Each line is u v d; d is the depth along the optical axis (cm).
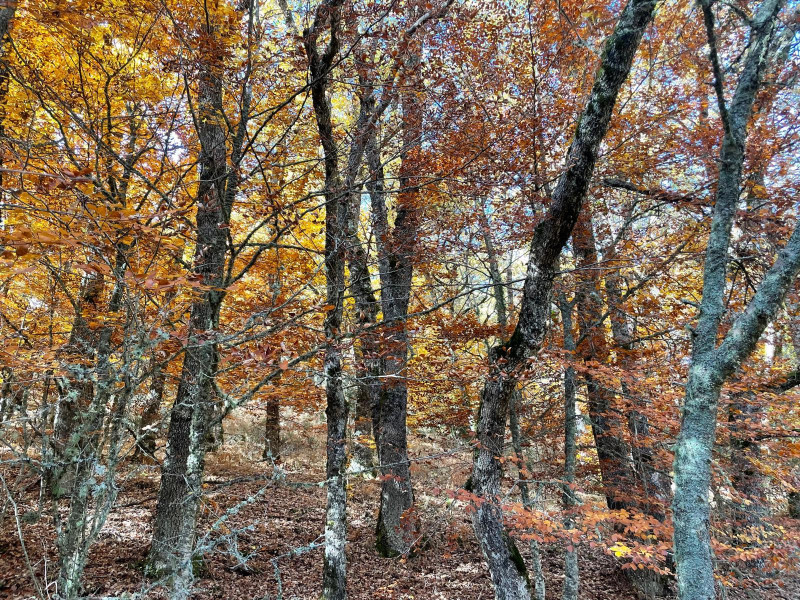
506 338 852
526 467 737
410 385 867
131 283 293
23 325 583
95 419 302
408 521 842
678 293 873
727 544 703
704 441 350
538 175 669
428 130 630
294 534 977
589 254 879
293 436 1677
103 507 270
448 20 706
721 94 380
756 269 727
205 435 450
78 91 580
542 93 789
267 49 579
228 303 695
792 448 687
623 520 598
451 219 796
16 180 374
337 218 615
